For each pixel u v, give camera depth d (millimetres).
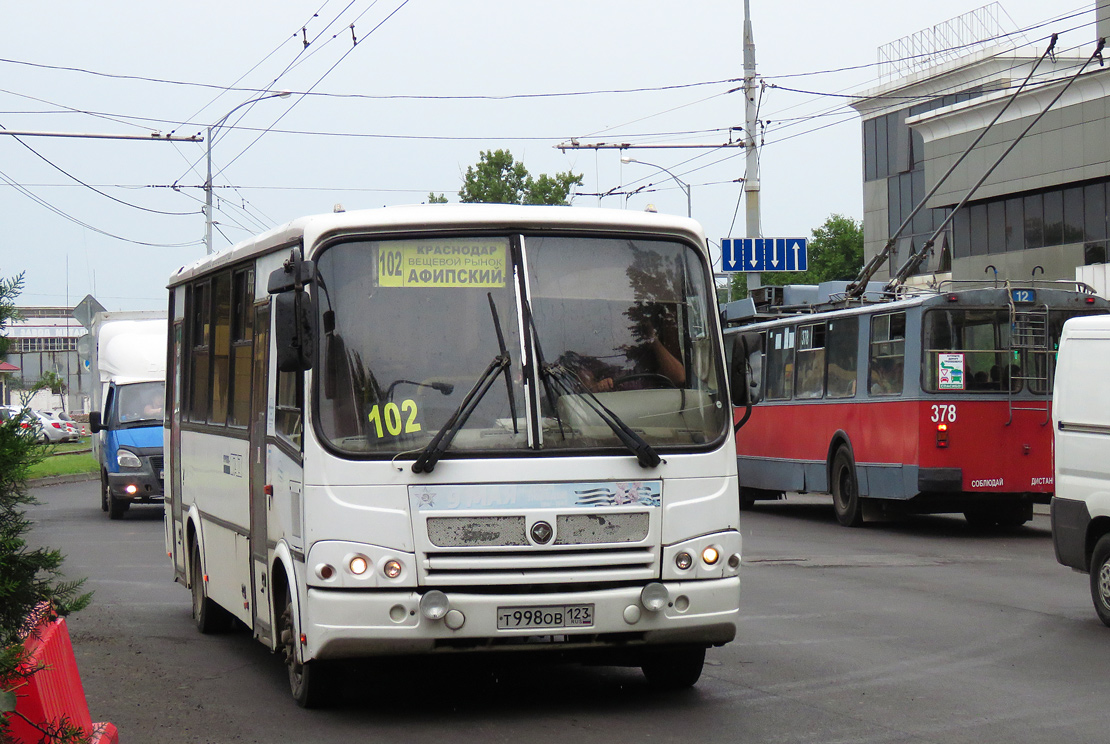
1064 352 10992
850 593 12562
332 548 6902
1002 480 18094
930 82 54969
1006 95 41781
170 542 12242
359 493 6918
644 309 7477
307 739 6945
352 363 7082
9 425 4527
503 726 7172
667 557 7145
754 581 13516
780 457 22703
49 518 22750
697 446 7309
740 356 7586
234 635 10633
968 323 18188
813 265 77000
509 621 6883
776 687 8164
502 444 7055
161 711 7684
